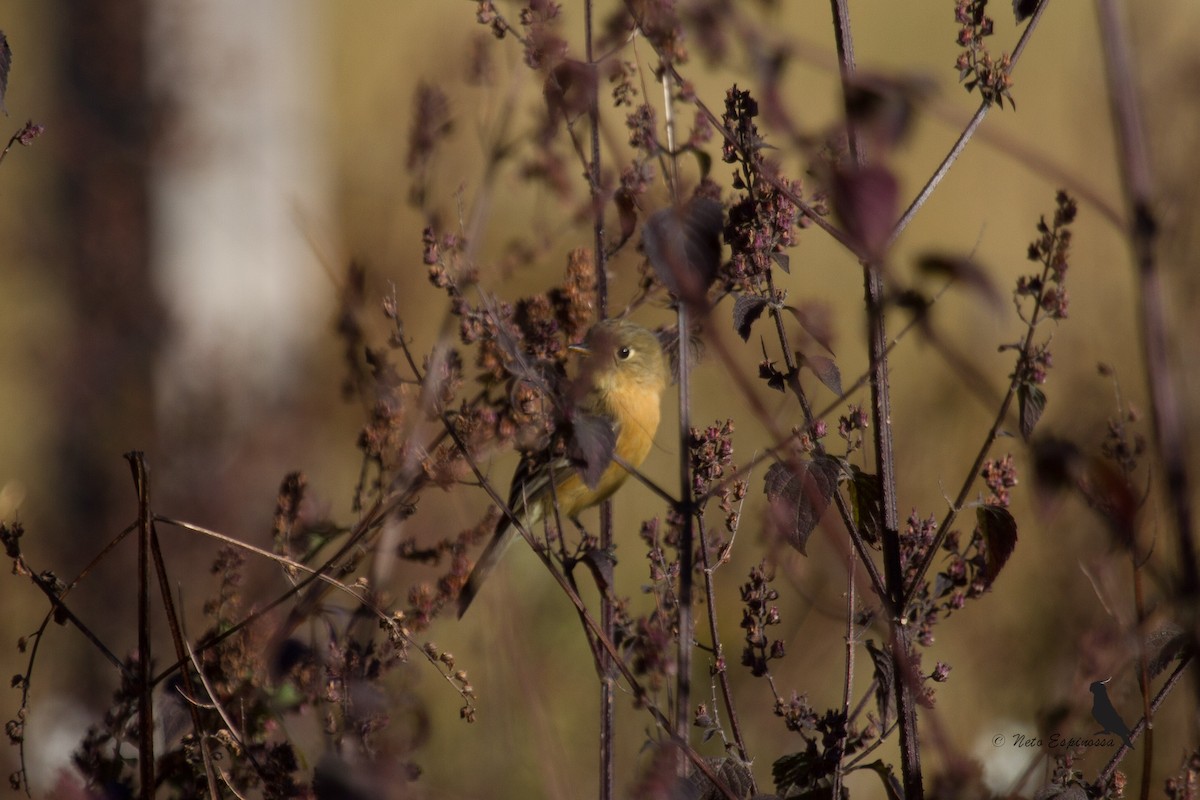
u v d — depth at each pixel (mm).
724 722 10125
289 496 7363
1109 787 6352
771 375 6277
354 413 17672
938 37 20047
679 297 5262
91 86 18672
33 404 16984
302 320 19891
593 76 6730
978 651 10250
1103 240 13617
